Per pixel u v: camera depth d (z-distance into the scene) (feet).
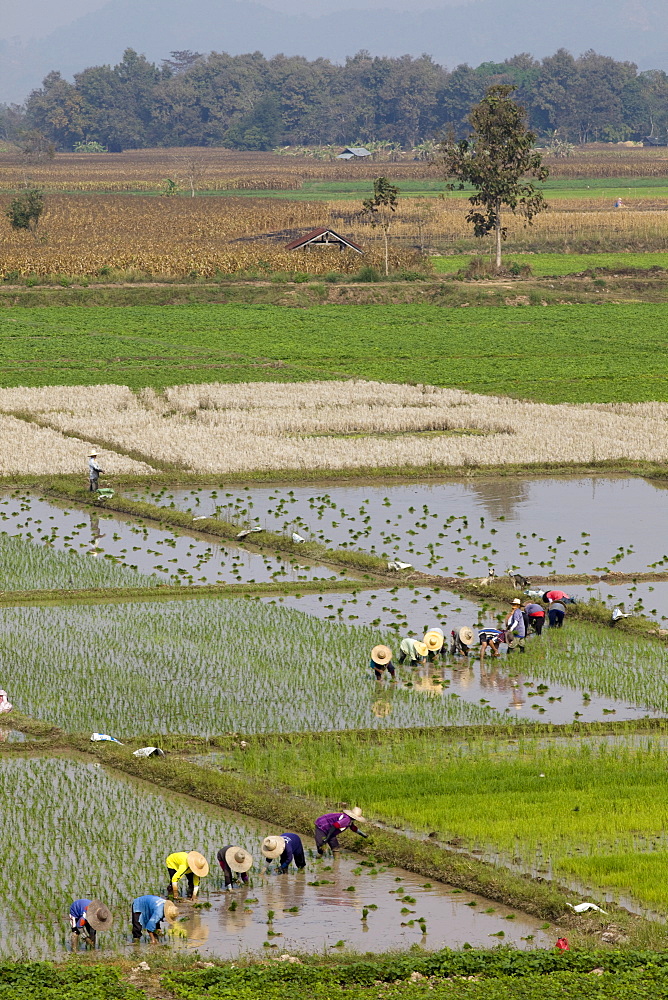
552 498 336.08
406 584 258.57
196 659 212.64
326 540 288.71
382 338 619.67
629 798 155.53
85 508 321.73
